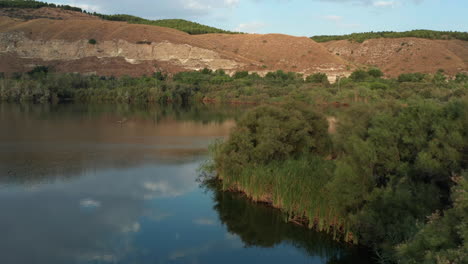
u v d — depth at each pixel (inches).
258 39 5610.2
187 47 4739.2
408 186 390.0
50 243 436.1
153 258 407.5
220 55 4736.7
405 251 296.5
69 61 4384.8
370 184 420.8
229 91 3095.5
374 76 3959.2
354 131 466.9
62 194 608.4
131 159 866.8
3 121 1507.1
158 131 1337.4
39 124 1445.6
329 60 4891.7
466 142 375.9
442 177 383.9
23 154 896.9
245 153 627.8
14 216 513.7
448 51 5551.2
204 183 675.4
